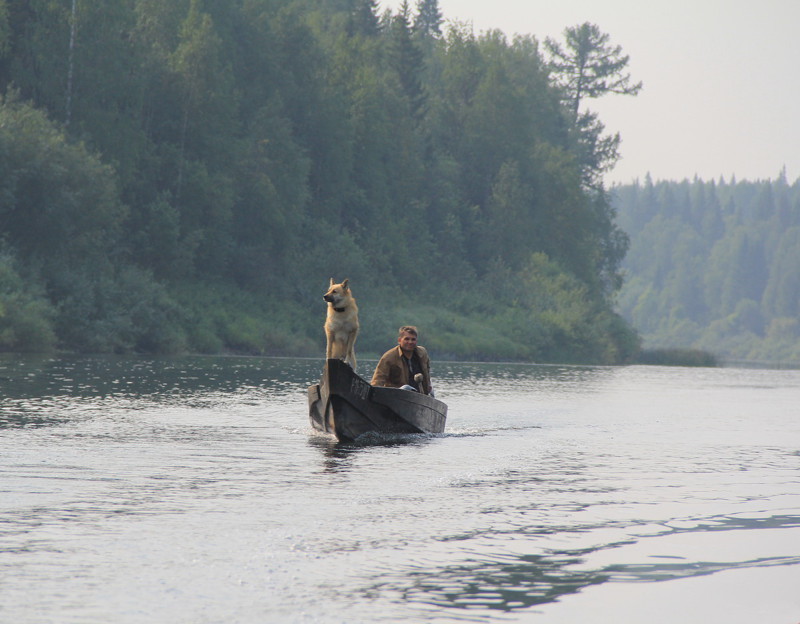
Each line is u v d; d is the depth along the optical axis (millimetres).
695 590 19016
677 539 23438
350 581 18875
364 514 25469
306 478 31766
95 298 155625
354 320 47031
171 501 26531
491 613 17203
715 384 127375
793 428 58000
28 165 145500
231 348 184500
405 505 27062
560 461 38750
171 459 35531
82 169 151875
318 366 130250
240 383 85688
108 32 169500
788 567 20859
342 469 34406
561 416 63312
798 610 17891
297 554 20766
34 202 149250
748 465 38531
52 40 164500
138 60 177875
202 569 19297
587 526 24781
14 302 132625
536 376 133250
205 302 188000
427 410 48688
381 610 17125
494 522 24969
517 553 21625
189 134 194000
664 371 185750
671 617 17344
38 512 24375
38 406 54281
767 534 24188
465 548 21922
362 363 143500
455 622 16656
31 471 31219
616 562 21031
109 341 151750
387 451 41094
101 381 78625
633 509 27422
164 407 58156
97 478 30297
